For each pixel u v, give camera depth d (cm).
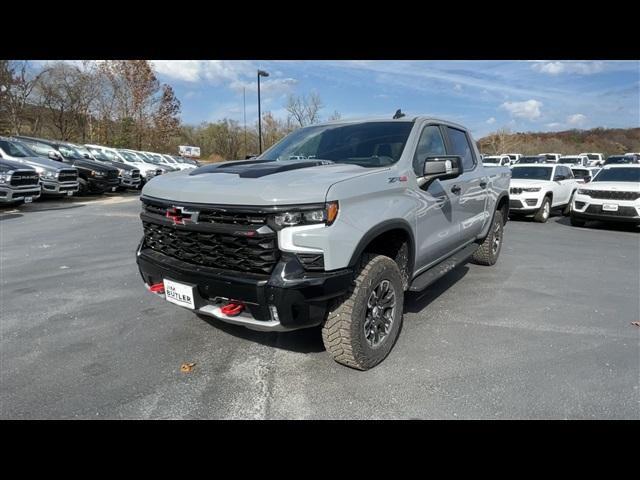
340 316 287
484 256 593
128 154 2384
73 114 3756
